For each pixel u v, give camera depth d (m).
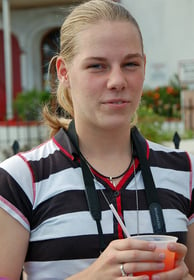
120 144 1.95
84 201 1.84
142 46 1.91
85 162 1.91
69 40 1.88
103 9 1.86
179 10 10.65
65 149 1.93
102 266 1.62
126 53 1.80
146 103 10.02
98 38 1.80
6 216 1.80
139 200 1.88
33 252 1.83
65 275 1.78
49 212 1.82
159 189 1.93
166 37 10.77
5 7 11.14
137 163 1.96
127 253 1.59
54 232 1.80
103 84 1.79
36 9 14.06
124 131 1.93
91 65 1.80
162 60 10.80
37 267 1.83
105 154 1.95
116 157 1.95
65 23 1.93
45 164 1.90
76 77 1.85
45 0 13.21
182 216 1.93
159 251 1.60
